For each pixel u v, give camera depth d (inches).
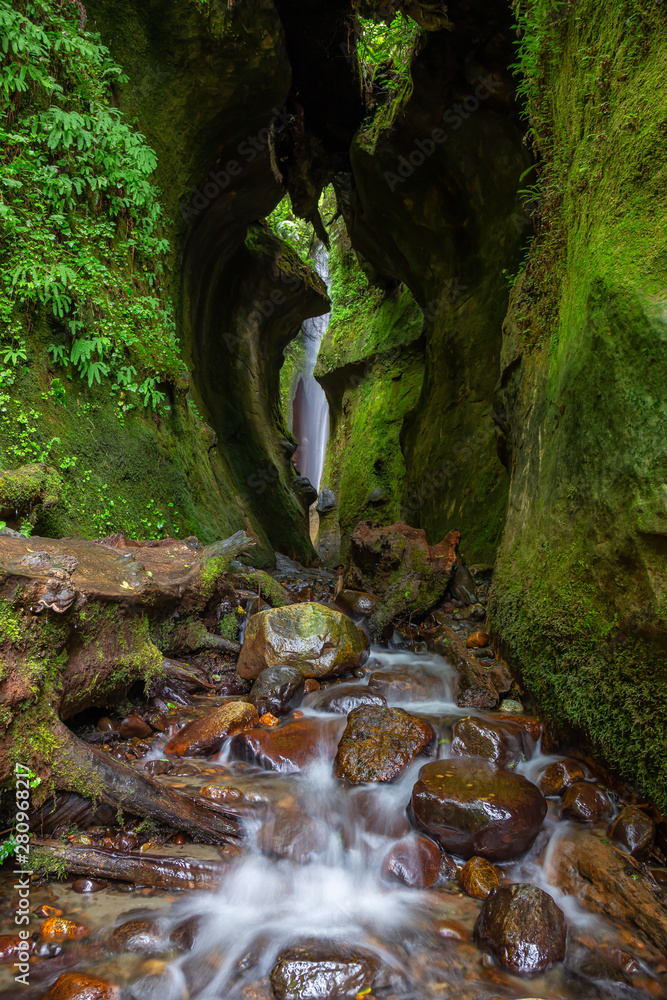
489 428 370.0
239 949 90.7
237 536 222.1
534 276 203.9
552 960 86.9
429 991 83.3
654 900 95.2
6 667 102.4
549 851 111.7
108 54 277.9
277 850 111.6
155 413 273.1
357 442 694.5
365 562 279.6
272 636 191.8
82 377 219.0
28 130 214.5
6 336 196.9
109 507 216.8
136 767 131.9
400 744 137.4
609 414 122.1
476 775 123.2
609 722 120.7
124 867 105.1
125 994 81.1
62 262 213.2
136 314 250.4
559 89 181.2
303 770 135.3
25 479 164.2
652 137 121.7
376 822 119.2
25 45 206.8
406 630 245.1
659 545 107.0
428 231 450.9
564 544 146.0
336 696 168.1
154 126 309.7
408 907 100.9
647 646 111.5
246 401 575.5
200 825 114.6
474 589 265.4
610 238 129.3
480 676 177.2
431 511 430.6
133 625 153.2
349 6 391.5
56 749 110.2
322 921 97.3
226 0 297.9
